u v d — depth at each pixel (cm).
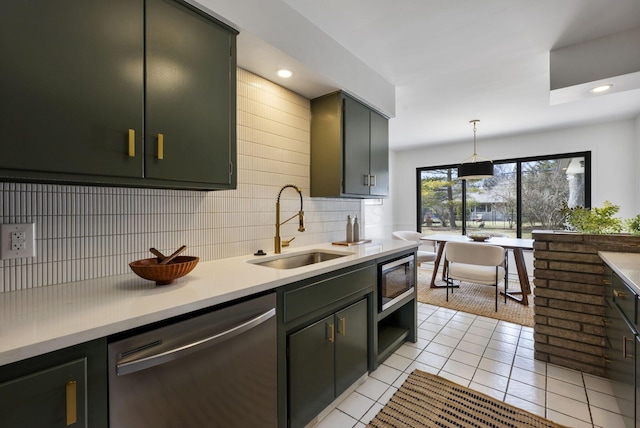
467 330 281
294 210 229
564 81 216
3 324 78
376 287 204
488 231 526
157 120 120
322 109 235
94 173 103
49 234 118
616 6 172
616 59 199
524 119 398
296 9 179
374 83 256
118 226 138
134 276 134
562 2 170
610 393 182
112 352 81
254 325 115
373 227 570
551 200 466
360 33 203
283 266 199
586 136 430
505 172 509
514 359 226
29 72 90
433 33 203
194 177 133
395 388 189
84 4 100
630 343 137
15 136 87
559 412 166
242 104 191
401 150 624
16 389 66
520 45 216
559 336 217
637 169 385
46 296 103
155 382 90
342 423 158
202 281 125
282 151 219
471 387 190
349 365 177
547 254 222
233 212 186
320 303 154
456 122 413
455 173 565
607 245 201
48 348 69
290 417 137
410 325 255
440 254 434
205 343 98
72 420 74
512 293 396
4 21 85
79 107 99
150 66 118
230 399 111
